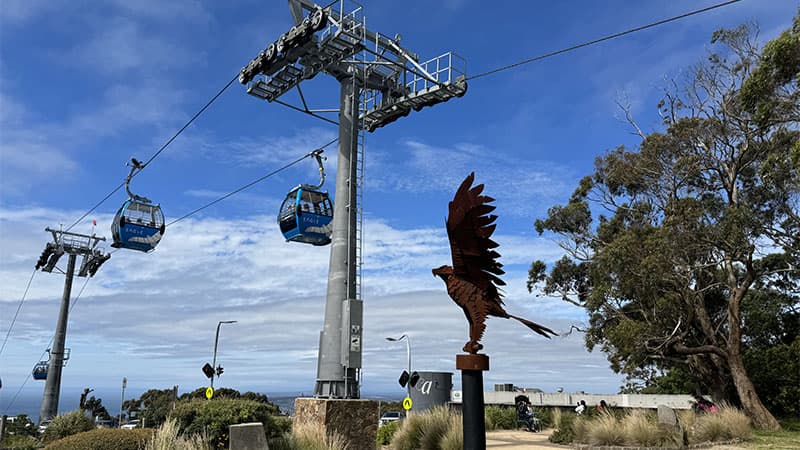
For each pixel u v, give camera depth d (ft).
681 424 48.16
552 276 107.34
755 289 101.09
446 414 55.06
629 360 88.99
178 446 34.22
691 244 77.00
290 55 52.90
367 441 47.14
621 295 82.69
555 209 107.14
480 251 12.66
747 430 52.03
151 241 83.20
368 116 63.82
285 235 74.18
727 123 85.10
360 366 48.96
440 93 58.90
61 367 134.21
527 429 72.95
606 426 48.98
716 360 89.86
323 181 74.23
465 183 12.88
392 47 60.49
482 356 12.06
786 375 88.17
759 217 78.69
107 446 35.32
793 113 69.10
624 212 101.40
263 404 41.70
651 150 92.32
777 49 62.69
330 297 51.26
